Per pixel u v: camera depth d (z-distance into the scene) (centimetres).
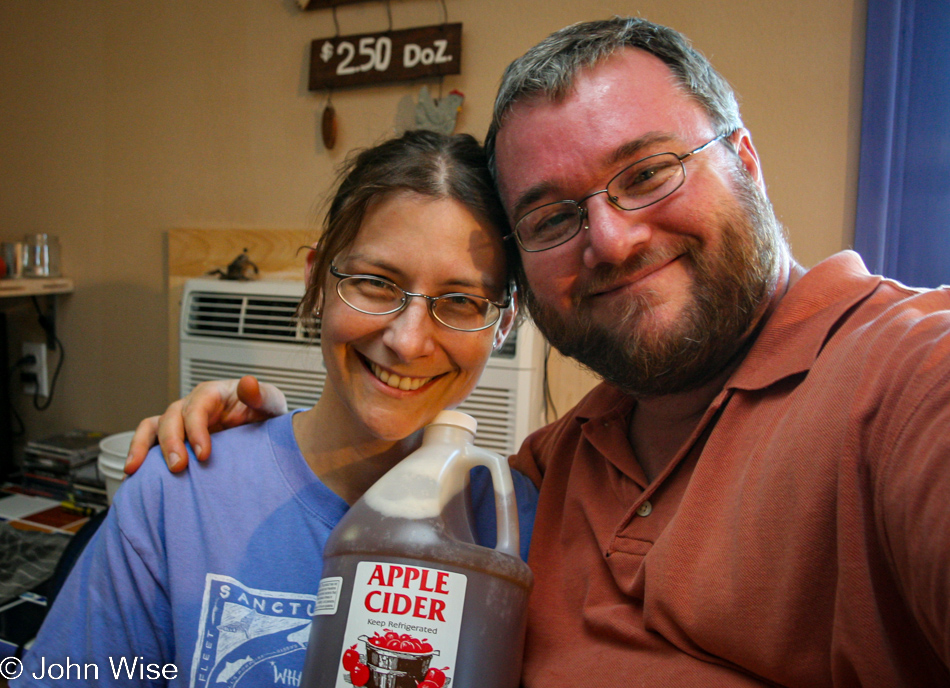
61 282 212
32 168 220
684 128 65
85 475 187
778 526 53
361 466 78
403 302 70
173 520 75
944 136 136
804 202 148
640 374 67
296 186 189
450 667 57
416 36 172
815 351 60
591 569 68
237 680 70
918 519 42
